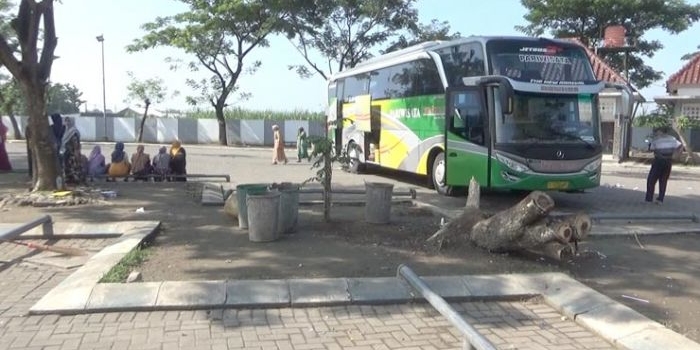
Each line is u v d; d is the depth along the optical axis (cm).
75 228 893
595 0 3272
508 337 520
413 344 501
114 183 1458
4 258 762
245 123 4025
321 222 962
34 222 811
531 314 578
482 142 1227
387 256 750
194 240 829
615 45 3045
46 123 1169
